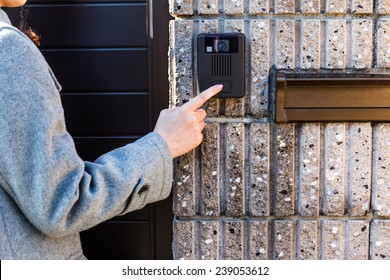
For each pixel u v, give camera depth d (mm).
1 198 987
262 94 1292
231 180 1312
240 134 1301
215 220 1337
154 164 1085
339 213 1309
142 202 1105
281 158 1299
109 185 1021
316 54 1280
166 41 1713
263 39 1277
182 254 1343
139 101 1745
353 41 1280
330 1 1269
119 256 1780
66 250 1092
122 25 1724
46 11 1731
